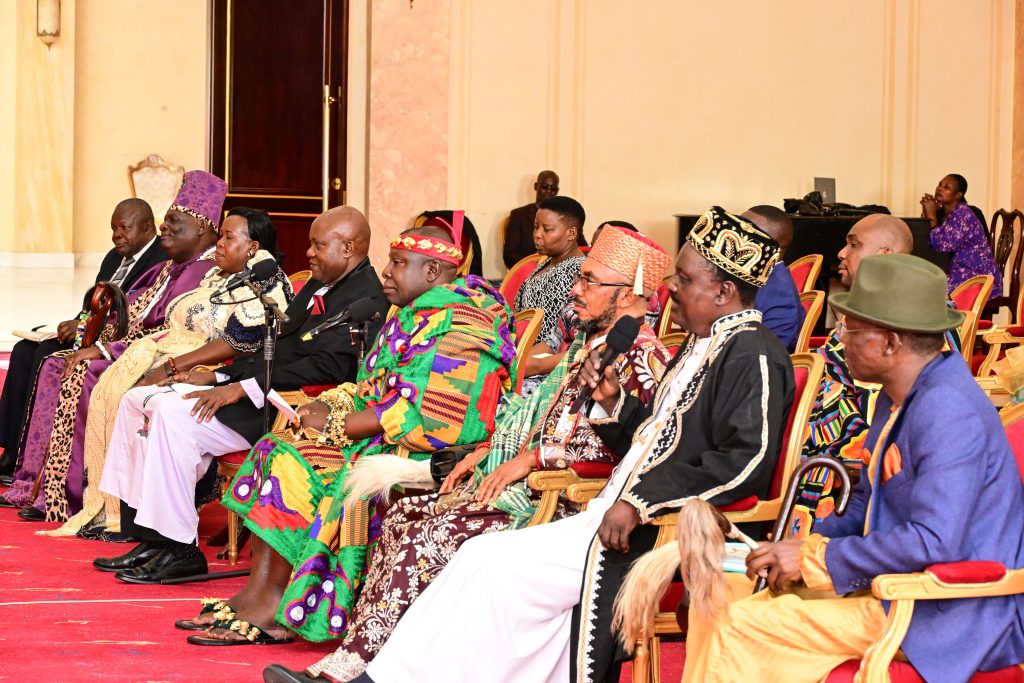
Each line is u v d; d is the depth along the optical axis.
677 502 3.29
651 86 13.86
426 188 13.33
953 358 2.92
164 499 5.34
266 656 4.29
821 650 2.83
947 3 14.52
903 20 14.43
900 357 2.91
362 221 5.44
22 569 5.49
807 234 12.00
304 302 5.66
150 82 16.61
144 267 7.38
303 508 4.44
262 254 6.05
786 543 2.88
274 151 15.36
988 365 6.90
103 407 6.21
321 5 15.26
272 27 15.31
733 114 14.08
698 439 3.40
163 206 16.58
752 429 3.30
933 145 14.55
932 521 2.72
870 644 2.78
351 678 3.79
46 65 16.09
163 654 4.27
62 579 5.32
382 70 13.20
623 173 13.83
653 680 3.47
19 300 13.50
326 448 4.52
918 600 2.76
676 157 13.95
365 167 14.77
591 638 3.35
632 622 3.14
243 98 15.30
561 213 6.69
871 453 3.06
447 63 13.30
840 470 2.96
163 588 5.23
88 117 16.52
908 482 2.84
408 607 3.85
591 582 3.37
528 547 3.47
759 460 3.29
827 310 12.21
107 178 16.64
